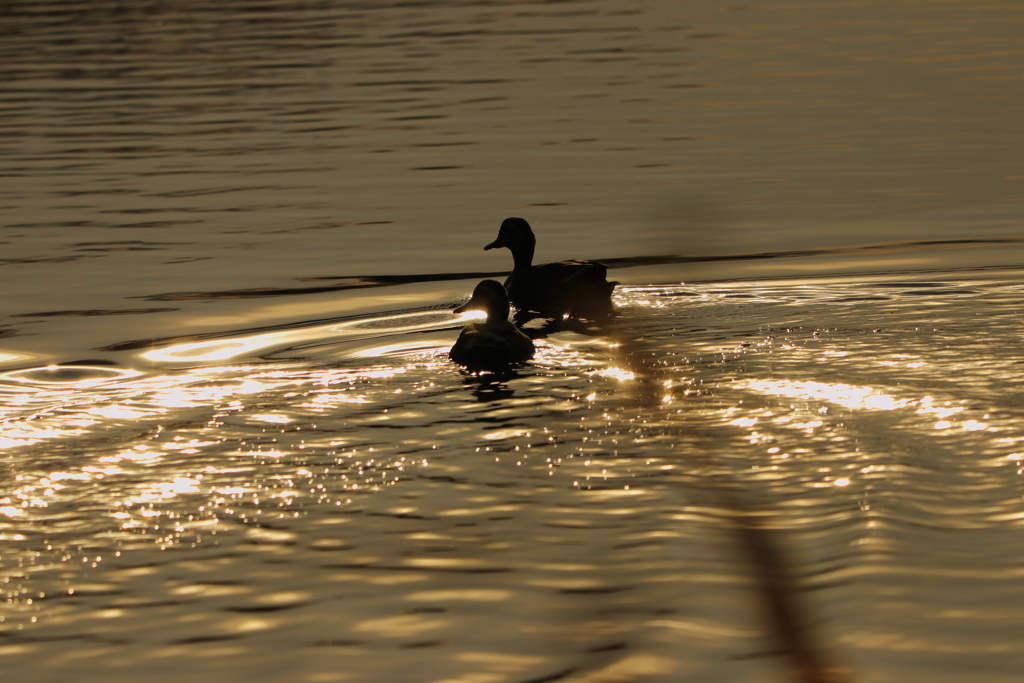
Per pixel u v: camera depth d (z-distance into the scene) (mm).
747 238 19906
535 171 25531
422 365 13250
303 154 27734
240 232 20828
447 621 7523
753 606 7445
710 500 9195
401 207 22641
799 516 8805
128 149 28609
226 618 7660
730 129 29609
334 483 9836
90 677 7027
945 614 7328
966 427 10562
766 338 13789
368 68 40875
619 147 27797
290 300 16625
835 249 18953
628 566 8125
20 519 9250
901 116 30531
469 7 60562
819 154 26578
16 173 26172
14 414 11805
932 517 8711
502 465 10109
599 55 42656
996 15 50312
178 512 9336
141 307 16312
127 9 61812
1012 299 15375
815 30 47906
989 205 21641
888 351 13055
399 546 8609
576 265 15953
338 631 7453
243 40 49125
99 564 8484
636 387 12109
